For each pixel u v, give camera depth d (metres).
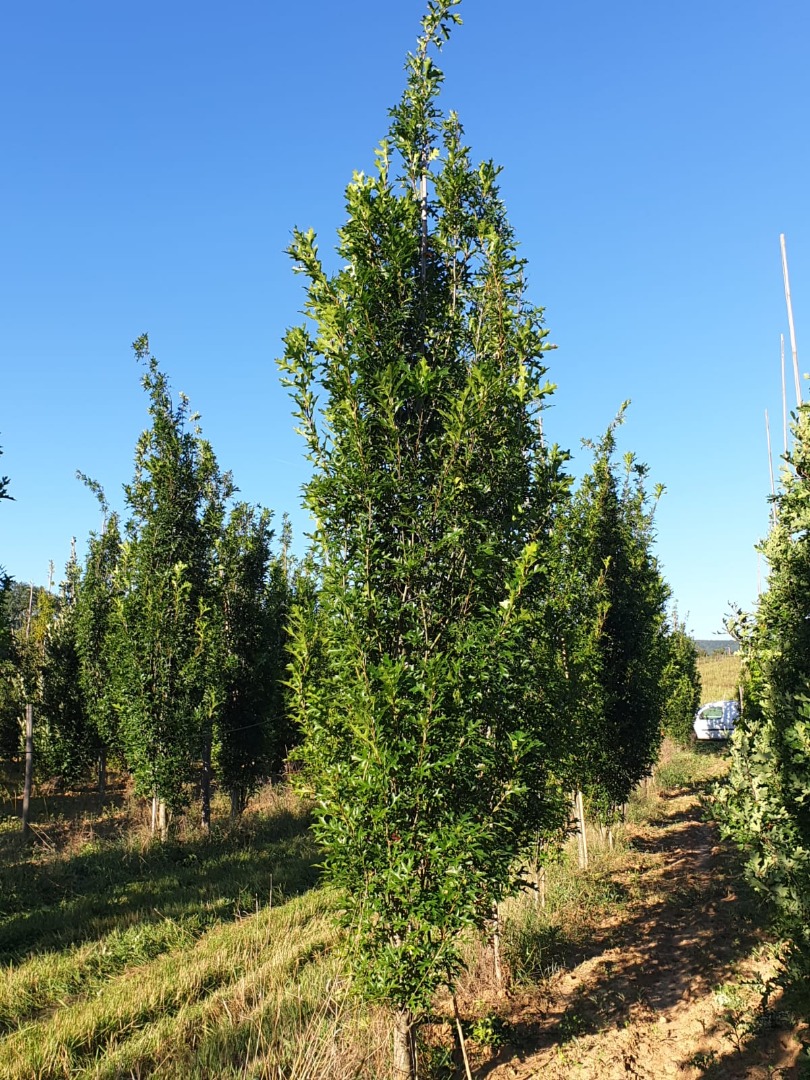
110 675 17.70
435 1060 5.77
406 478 5.27
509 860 5.35
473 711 5.06
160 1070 5.64
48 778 21.02
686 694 28.86
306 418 5.31
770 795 6.07
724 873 11.30
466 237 6.10
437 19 6.18
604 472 13.16
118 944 8.77
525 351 5.86
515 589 5.08
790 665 6.20
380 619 5.06
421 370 5.17
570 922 9.17
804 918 5.68
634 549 13.82
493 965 7.47
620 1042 6.20
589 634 11.76
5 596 9.71
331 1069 5.20
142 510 15.12
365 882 4.89
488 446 5.36
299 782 5.56
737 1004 6.48
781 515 6.80
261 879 11.83
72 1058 6.13
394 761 4.59
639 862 12.74
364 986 4.88
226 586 17.09
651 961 7.95
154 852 13.39
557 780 8.78
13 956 8.73
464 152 6.07
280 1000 6.50
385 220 5.41
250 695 17.02
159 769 14.13
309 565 5.88
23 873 12.08
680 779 22.44
